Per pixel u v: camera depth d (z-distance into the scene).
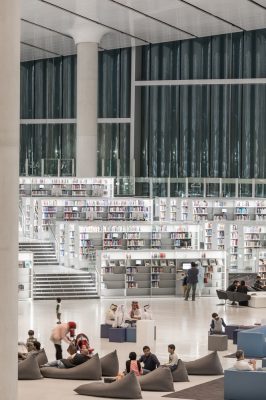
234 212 45.47
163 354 24.11
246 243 42.25
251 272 39.34
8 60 13.96
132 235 40.88
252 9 46.84
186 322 30.20
